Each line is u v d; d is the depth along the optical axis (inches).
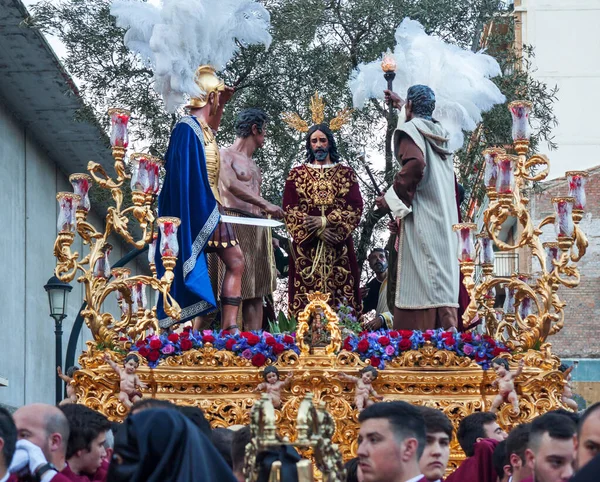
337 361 426.9
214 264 502.3
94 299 443.5
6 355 901.2
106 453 305.3
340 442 419.8
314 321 437.4
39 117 944.9
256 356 426.0
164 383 426.3
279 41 795.4
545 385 434.6
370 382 415.2
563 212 450.6
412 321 471.2
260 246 508.1
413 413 234.8
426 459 282.7
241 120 510.6
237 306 473.7
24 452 250.2
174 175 471.8
